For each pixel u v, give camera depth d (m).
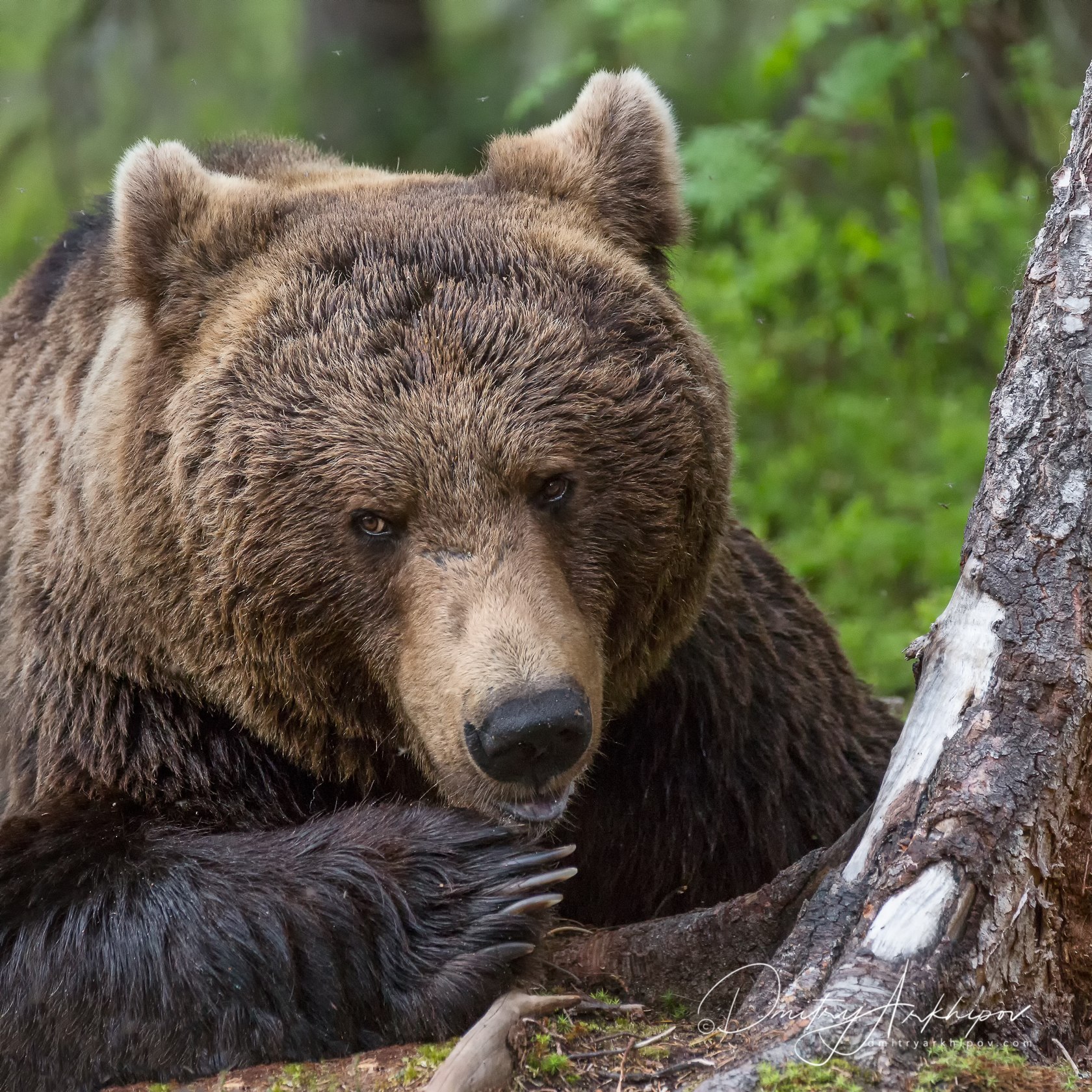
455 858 7.19
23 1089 7.16
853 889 6.66
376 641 7.43
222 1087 6.75
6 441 9.66
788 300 18.53
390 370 7.21
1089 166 6.80
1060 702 6.52
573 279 7.62
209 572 7.52
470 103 21.67
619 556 7.60
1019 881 6.42
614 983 7.67
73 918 7.16
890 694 14.48
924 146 17.03
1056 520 6.60
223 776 8.04
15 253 21.11
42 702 8.41
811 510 16.62
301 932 7.03
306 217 8.00
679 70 21.89
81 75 21.06
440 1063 6.59
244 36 22.98
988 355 17.48
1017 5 16.39
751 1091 5.78
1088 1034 6.68
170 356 7.81
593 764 8.84
